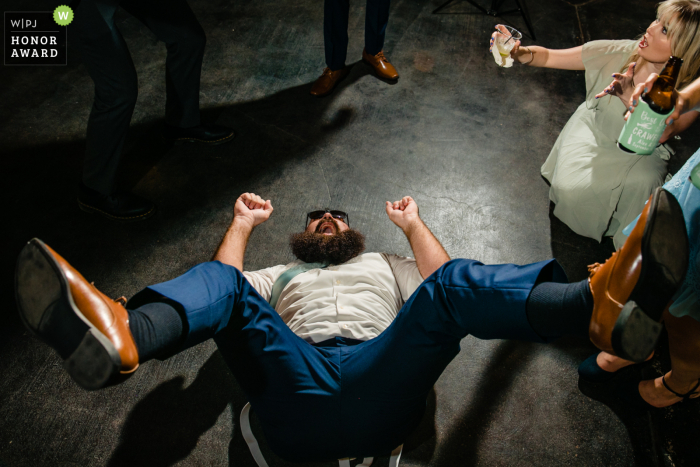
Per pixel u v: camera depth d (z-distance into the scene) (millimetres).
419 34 3490
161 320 999
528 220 2369
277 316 1274
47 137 2664
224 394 1742
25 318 882
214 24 3488
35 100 2869
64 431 1635
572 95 3070
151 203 2318
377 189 2482
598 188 2100
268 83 3066
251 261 2158
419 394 1283
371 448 1336
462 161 2643
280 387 1232
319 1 3750
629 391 1692
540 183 2549
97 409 1687
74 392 1724
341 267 1618
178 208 2361
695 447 1640
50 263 871
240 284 1206
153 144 2654
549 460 1619
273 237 2248
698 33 1580
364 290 1562
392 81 3105
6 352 1817
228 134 2658
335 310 1479
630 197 2051
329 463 1601
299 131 2768
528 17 3688
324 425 1273
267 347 1206
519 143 2758
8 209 2312
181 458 1596
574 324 964
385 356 1231
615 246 2168
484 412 1720
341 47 2898
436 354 1209
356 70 3184
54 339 865
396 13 3666
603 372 1712
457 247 2242
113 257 2158
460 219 2355
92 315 874
